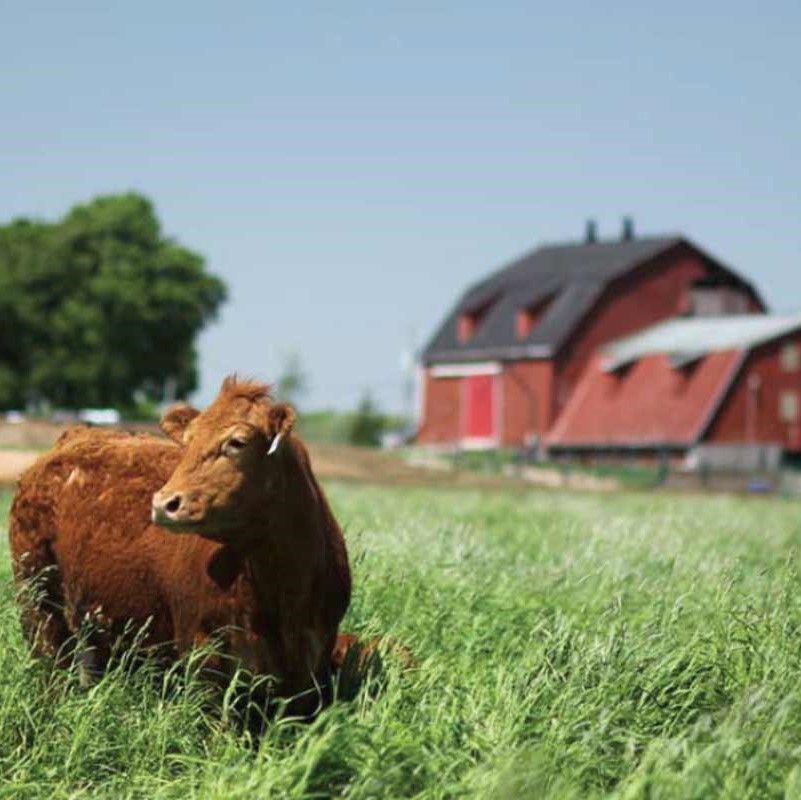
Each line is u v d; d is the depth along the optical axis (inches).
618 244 3767.2
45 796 343.9
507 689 368.2
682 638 418.6
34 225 4392.2
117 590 404.2
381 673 397.4
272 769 323.0
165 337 4271.7
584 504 1126.4
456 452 3080.7
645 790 299.0
